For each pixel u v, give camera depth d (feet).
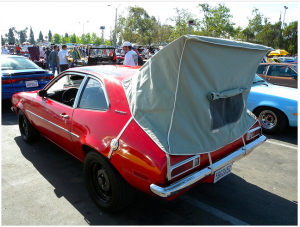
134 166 7.11
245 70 8.50
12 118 20.54
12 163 12.39
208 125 7.60
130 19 162.71
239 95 8.79
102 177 8.57
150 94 7.32
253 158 13.57
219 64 7.25
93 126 8.63
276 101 16.48
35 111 12.58
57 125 10.68
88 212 8.75
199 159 7.47
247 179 11.28
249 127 9.66
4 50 80.43
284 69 22.58
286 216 8.68
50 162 12.58
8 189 10.09
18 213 8.63
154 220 8.38
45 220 8.29
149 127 7.23
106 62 44.42
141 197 9.75
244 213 8.83
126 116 7.82
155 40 181.37
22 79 21.67
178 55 6.41
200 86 7.07
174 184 6.78
